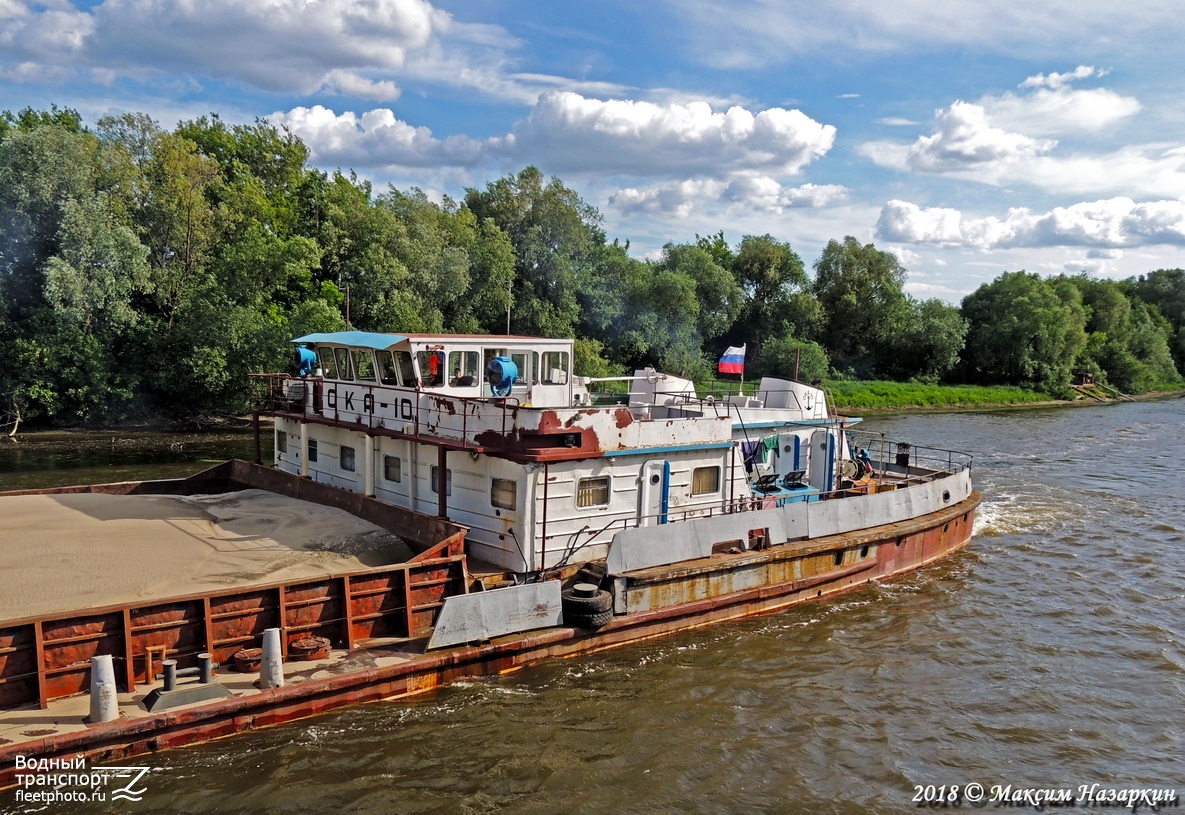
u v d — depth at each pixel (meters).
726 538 15.93
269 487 18.42
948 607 17.97
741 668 14.17
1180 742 12.55
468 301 57.81
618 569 14.14
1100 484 33.62
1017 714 13.25
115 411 41.59
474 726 11.52
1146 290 125.88
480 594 12.54
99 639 10.22
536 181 64.06
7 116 52.50
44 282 39.00
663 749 11.45
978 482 33.41
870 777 11.19
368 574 12.25
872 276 85.00
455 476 14.97
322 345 18.11
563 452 13.80
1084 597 19.06
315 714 11.15
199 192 46.62
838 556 18.00
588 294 63.59
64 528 14.16
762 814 10.15
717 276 71.69
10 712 9.66
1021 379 84.62
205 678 10.50
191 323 41.97
